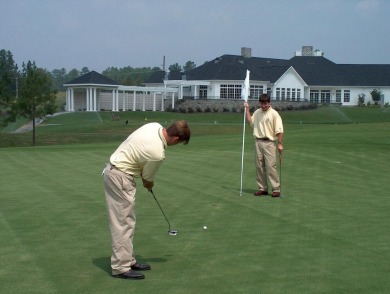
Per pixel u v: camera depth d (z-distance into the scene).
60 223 8.25
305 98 78.06
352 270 6.07
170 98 74.94
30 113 37.38
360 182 12.66
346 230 7.91
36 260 6.38
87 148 21.61
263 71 75.50
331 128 31.75
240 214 9.00
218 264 6.26
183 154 18.23
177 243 7.17
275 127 10.64
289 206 9.72
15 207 9.45
